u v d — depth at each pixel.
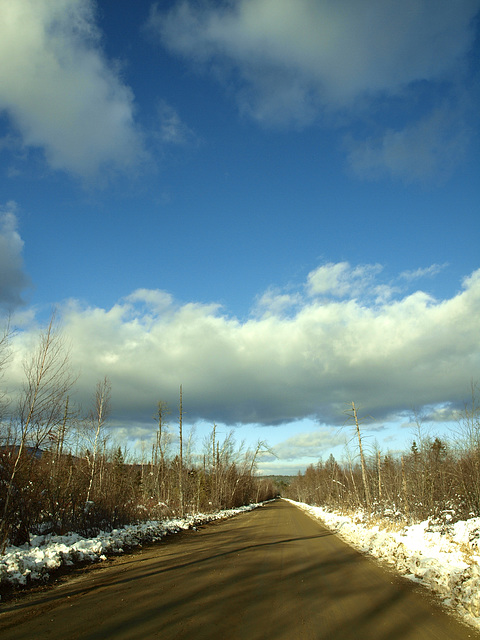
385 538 16.50
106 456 23.44
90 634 5.59
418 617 6.84
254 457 61.53
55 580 9.27
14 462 12.58
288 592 8.53
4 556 9.67
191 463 46.22
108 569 10.70
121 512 19.80
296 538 20.16
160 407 41.09
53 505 15.07
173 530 21.09
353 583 9.61
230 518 36.59
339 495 48.62
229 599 7.75
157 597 7.75
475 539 13.11
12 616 6.51
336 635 5.86
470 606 7.25
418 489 26.00
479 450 21.64
